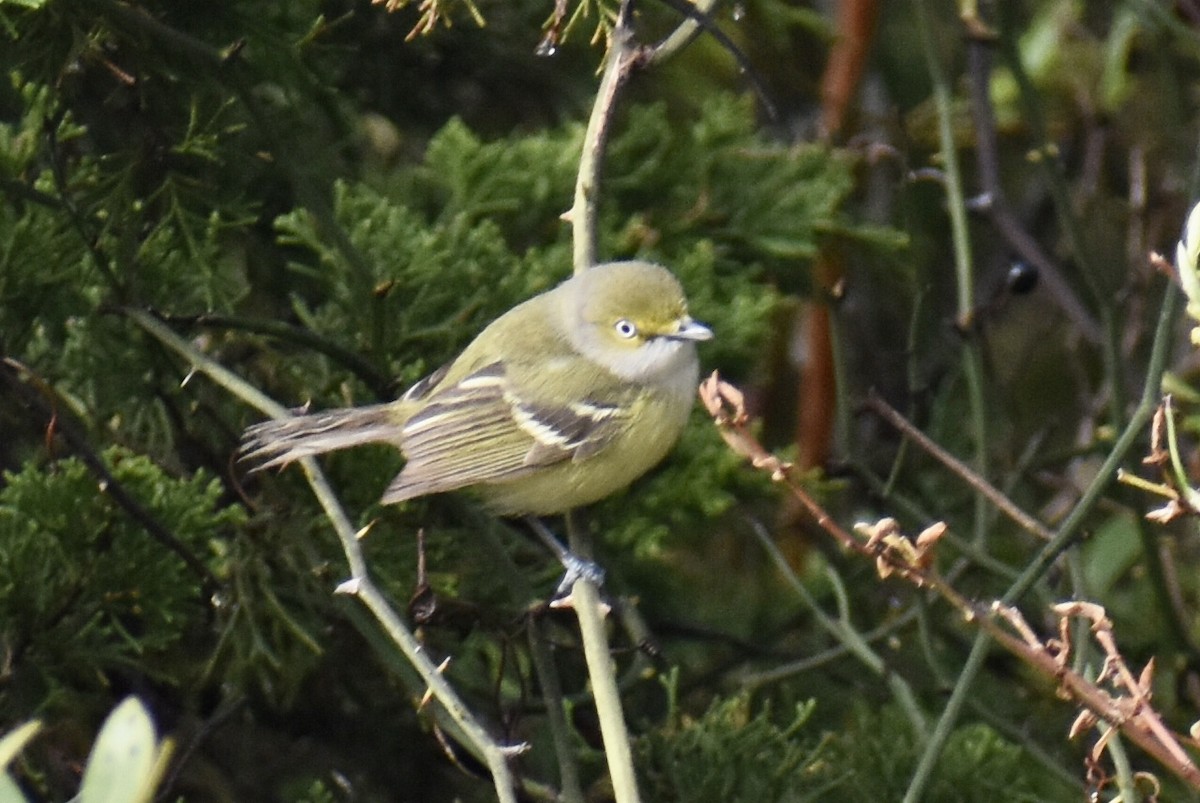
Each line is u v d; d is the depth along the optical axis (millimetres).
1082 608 6242
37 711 9469
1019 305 14477
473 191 11508
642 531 10703
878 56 14023
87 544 9266
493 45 12641
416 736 11742
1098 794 6766
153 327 9008
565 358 9570
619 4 9703
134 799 4047
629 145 11711
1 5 9031
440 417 9258
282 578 10414
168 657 10961
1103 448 11852
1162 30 11992
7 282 9719
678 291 9711
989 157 11633
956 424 13273
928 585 6430
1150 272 12531
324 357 10484
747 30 12812
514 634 8547
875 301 14172
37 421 9602
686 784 9602
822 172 11844
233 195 10555
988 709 10500
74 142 11039
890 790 10047
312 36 9594
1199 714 11250
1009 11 10852
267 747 11789
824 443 12820
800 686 12188
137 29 9234
